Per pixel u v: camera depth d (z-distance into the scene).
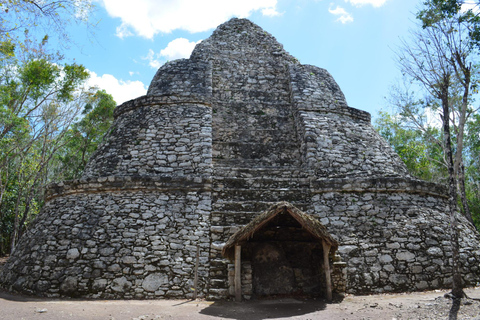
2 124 12.17
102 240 6.98
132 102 9.96
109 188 7.78
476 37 6.24
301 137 9.69
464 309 4.91
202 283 6.63
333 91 11.17
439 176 17.17
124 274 6.62
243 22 13.10
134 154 8.73
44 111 13.81
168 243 7.08
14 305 5.48
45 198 8.55
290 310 5.31
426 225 7.52
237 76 11.47
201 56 11.65
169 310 5.34
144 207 7.51
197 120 9.34
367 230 7.43
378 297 6.27
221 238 7.20
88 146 19.61
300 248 6.65
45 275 6.64
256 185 8.35
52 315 4.87
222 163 9.35
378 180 7.96
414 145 17.12
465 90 6.18
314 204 7.96
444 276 6.97
